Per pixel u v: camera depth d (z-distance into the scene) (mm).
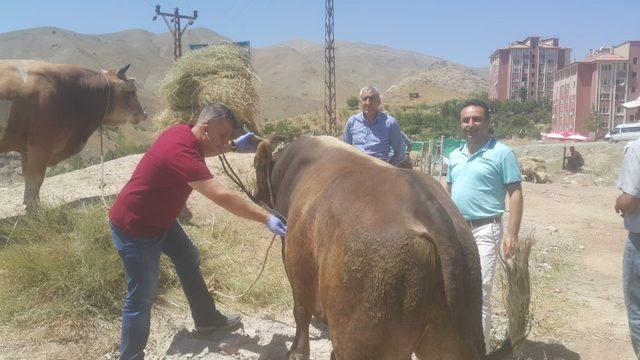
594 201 15234
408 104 138875
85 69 8273
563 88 84500
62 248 5906
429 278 2871
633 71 76625
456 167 5117
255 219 4250
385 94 158625
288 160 4457
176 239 4953
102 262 5754
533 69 120250
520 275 3152
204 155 4551
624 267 4629
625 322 6438
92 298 5629
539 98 109500
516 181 4871
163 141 4312
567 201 15062
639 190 4344
